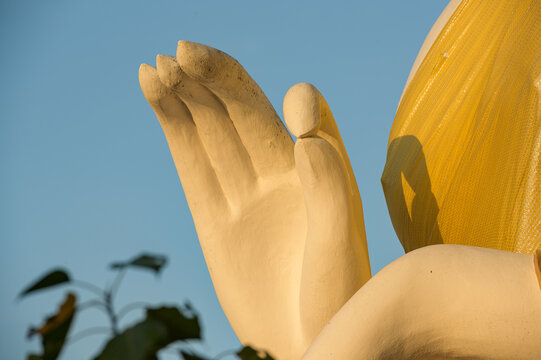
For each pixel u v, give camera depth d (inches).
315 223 301.3
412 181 331.3
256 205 316.8
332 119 309.4
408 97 343.9
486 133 316.5
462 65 330.6
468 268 286.0
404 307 285.1
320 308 304.3
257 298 315.3
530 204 306.0
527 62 315.3
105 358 154.9
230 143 315.6
